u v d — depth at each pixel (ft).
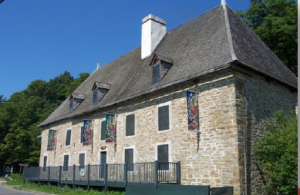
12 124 144.46
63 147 79.46
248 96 42.80
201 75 43.88
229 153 39.93
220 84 42.75
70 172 65.92
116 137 60.59
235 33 50.52
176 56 56.29
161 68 52.85
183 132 46.70
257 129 42.93
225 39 47.83
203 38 54.19
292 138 38.65
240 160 39.14
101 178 57.88
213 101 43.19
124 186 49.16
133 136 56.18
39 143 139.23
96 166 58.59
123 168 55.31
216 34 51.57
